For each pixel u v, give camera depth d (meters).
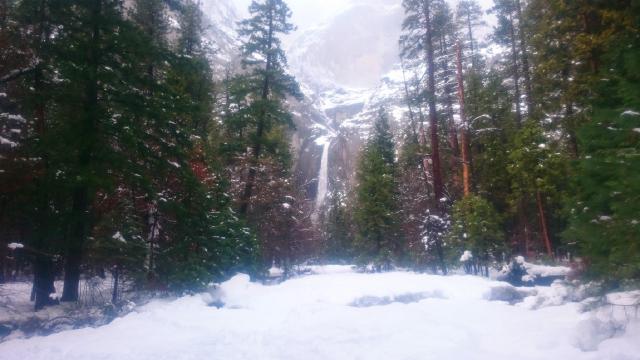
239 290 12.92
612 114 6.93
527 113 27.64
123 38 12.75
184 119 18.27
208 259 14.87
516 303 11.16
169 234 14.90
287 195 25.92
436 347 6.47
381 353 6.34
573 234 7.45
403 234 29.31
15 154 12.34
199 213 15.08
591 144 7.37
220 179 17.84
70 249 13.23
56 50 12.32
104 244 12.89
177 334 8.13
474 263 20.67
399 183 32.19
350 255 48.66
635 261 6.27
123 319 9.67
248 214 23.19
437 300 10.69
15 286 19.78
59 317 11.07
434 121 22.27
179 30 22.75
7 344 8.10
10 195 12.34
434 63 22.80
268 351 6.72
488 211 21.11
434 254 23.28
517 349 6.35
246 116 22.67
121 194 14.69
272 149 23.38
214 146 22.81
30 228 13.42
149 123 14.44
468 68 29.17
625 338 5.93
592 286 7.16
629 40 7.48
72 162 12.42
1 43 12.94
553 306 9.56
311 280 14.90
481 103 27.75
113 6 13.38
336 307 9.97
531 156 23.62
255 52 23.45
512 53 27.77
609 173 6.86
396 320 8.44
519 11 26.69
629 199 6.32
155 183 14.84
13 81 13.77
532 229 28.75
